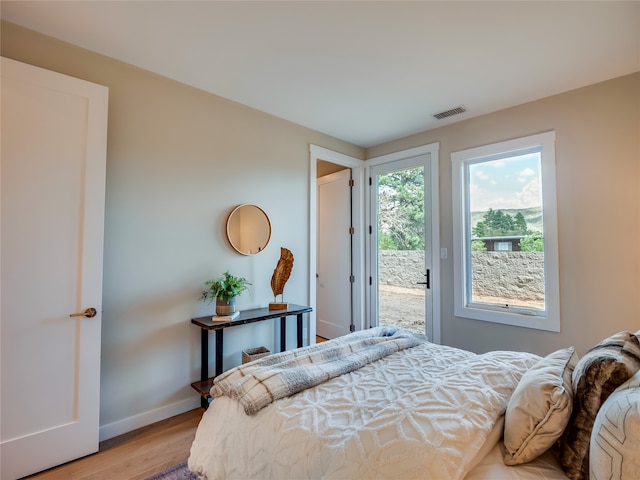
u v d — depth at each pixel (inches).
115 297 83.4
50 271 69.7
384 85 97.3
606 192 92.2
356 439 37.5
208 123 102.6
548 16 67.7
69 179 72.2
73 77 74.2
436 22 70.1
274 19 69.6
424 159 135.3
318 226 175.3
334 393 52.1
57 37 75.6
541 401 36.2
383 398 49.6
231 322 92.3
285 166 124.0
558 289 99.5
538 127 104.8
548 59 83.4
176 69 89.4
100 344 75.5
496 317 112.3
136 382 86.3
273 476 41.4
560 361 45.9
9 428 65.0
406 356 70.0
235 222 108.1
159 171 91.9
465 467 33.0
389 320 146.6
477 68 87.9
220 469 48.9
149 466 71.0
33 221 68.1
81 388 73.0
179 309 94.7
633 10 65.5
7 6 65.6
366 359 65.6
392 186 147.3
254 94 103.5
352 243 158.2
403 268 141.8
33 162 68.2
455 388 45.6
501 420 41.6
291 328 124.3
